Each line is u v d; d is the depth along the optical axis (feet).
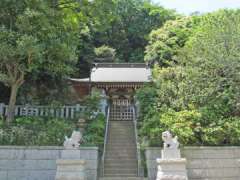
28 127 43.27
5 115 53.52
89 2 51.93
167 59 87.20
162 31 96.27
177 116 42.29
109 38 130.52
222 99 47.21
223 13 61.26
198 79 49.11
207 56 49.34
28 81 61.41
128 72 89.04
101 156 41.73
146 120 45.09
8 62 45.39
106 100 66.28
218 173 37.99
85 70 99.86
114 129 55.67
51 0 49.39
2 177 35.50
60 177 31.96
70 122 50.65
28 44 40.37
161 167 32.22
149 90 53.98
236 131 40.83
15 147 36.65
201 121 42.01
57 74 61.57
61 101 63.41
